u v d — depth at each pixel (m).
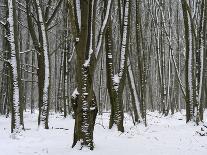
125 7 15.02
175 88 39.34
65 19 24.66
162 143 12.16
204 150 10.82
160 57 33.94
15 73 13.59
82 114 10.12
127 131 15.14
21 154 9.77
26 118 22.25
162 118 26.16
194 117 17.64
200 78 18.03
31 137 12.85
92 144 10.25
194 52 17.80
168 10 33.25
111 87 14.96
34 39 15.92
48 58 15.83
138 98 18.34
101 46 10.80
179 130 15.97
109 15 11.16
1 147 10.83
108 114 30.34
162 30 32.91
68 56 25.17
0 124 18.28
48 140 12.27
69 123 19.41
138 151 10.42
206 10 18.36
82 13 9.91
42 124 15.52
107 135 13.78
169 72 33.88
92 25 10.21
